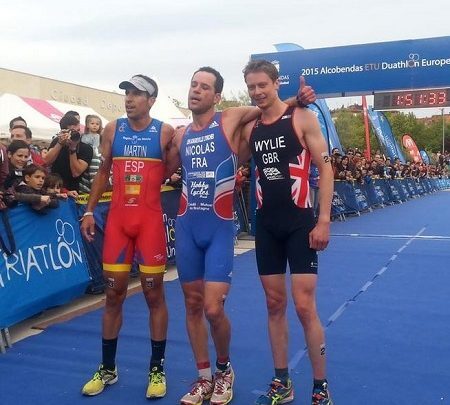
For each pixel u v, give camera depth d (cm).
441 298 496
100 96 2769
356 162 1429
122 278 288
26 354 350
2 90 2206
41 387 299
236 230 888
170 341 375
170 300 493
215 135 264
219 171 263
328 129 1251
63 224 451
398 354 351
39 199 405
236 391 295
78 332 395
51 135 1171
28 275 390
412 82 844
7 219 379
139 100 278
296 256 254
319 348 255
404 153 3416
